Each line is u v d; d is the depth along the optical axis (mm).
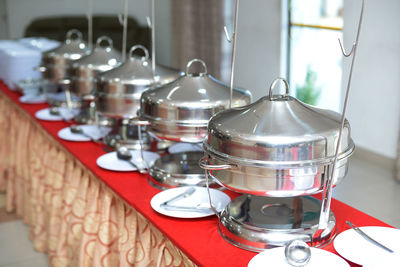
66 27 6590
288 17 4449
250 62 4992
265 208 1144
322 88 4375
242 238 1077
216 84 1471
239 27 5059
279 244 1042
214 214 1236
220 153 1070
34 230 2396
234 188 1057
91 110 2131
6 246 2473
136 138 1794
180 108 1371
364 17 3473
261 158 1003
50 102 2449
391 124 3398
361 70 3578
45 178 2156
